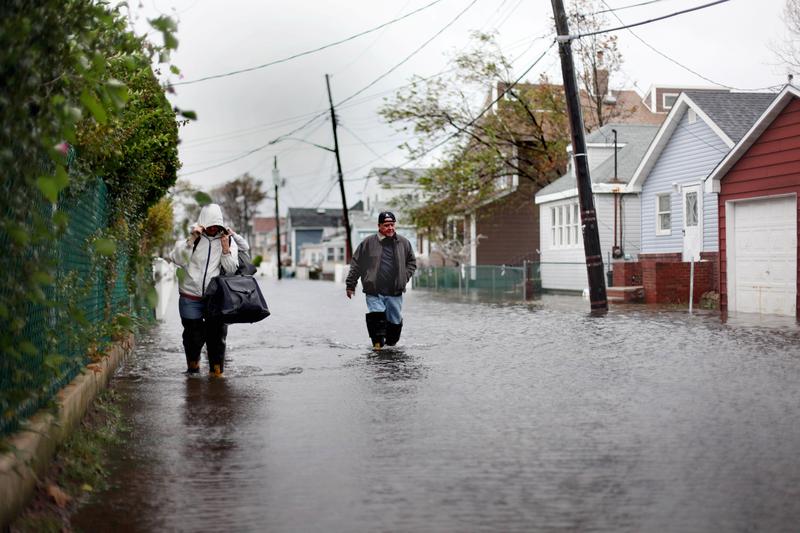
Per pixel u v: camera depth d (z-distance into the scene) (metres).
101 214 10.87
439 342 15.21
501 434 7.39
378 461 6.52
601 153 36.81
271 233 157.38
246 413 8.53
